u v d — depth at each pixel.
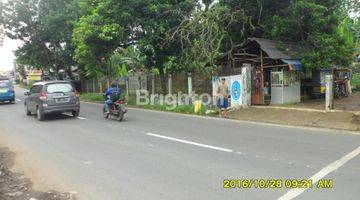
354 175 7.65
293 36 22.91
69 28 38.72
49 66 45.69
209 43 22.33
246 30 24.70
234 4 24.17
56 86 19.28
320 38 21.45
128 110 22.50
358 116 14.27
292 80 20.97
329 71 23.20
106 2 24.84
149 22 24.97
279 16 23.23
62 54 41.75
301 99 22.78
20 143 12.94
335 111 15.64
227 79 19.45
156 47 26.86
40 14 40.41
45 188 7.83
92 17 25.22
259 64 21.80
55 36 40.41
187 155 9.91
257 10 23.98
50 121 18.55
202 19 22.69
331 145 10.68
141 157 9.91
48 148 11.78
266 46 20.70
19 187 8.05
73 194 7.27
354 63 31.08
